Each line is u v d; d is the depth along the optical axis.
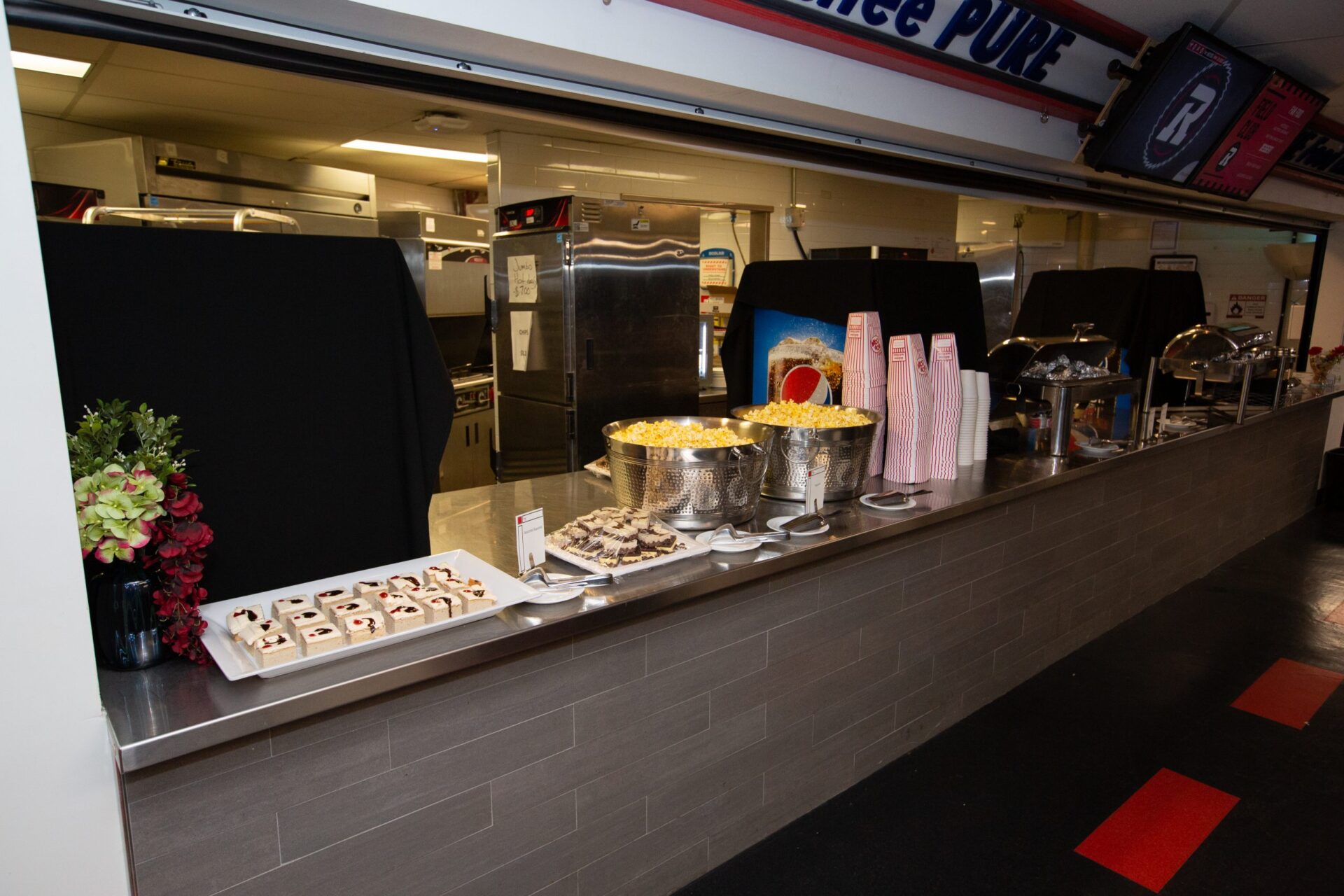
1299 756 2.98
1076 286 4.89
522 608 1.79
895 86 2.93
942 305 3.39
